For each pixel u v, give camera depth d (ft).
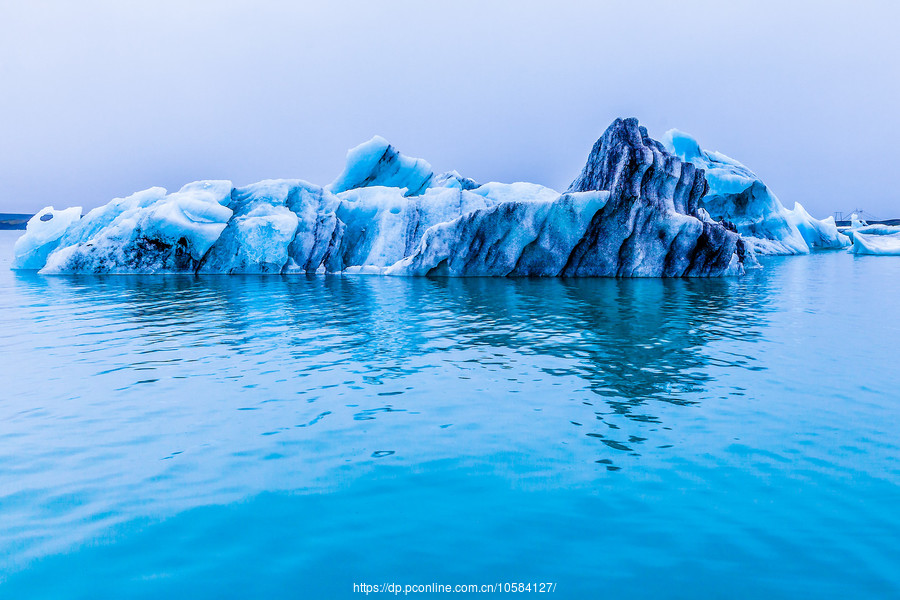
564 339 26.11
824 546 9.29
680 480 11.63
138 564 9.11
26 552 9.46
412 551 9.36
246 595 8.34
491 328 29.25
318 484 11.73
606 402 16.61
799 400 16.58
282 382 19.13
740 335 26.71
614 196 58.18
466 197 76.13
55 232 76.07
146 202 74.33
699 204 64.85
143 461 12.91
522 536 9.74
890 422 14.71
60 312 36.24
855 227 152.15
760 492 11.09
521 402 16.72
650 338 26.18
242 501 11.05
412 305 38.50
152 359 22.71
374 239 74.90
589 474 11.96
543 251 59.98
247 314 34.83
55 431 14.78
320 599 8.21
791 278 58.65
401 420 15.34
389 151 92.22
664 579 8.53
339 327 29.91
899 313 33.47
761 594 8.16
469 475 12.01
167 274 67.77
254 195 74.64
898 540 9.42
